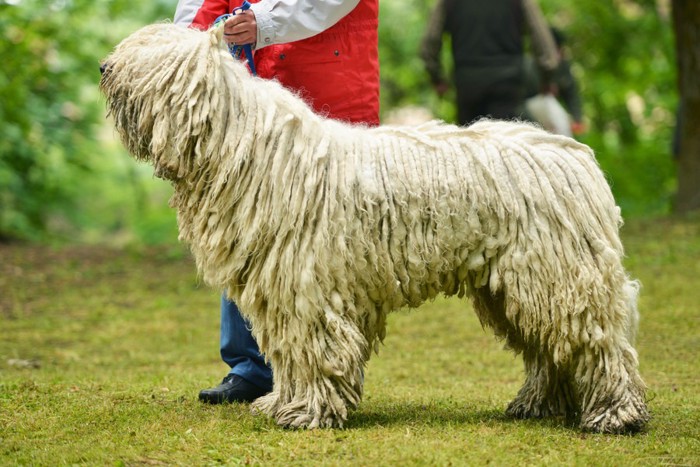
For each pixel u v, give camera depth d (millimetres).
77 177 17031
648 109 18828
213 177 4430
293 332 4395
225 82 4473
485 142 4512
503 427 4578
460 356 6996
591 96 19672
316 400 4418
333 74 4977
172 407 5023
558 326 4383
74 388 5562
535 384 4891
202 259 4578
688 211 11969
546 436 4352
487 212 4402
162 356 7254
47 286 10047
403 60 20297
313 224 4355
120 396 5312
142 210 20219
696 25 11805
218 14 5172
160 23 4656
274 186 4352
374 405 5207
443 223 4383
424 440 4230
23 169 14594
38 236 14117
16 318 8625
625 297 4449
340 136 4500
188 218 4590
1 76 12844
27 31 13023
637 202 16031
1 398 5199
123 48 4547
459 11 10445
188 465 3926
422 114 21047
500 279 4457
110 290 9906
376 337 4676
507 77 10414
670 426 4605
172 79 4398
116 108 4535
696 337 7125
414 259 4395
